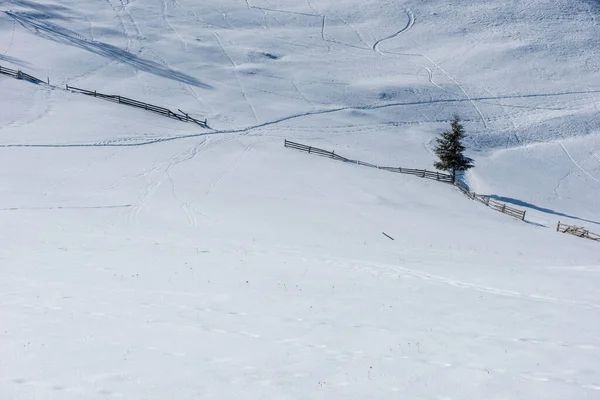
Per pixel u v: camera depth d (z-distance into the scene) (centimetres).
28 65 6300
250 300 1523
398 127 6494
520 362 1165
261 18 10000
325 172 4612
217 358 1109
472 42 9525
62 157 4194
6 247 1992
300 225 3158
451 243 3033
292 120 6188
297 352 1171
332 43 9306
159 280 1669
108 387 941
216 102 6369
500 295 1711
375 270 2023
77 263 1817
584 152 6197
